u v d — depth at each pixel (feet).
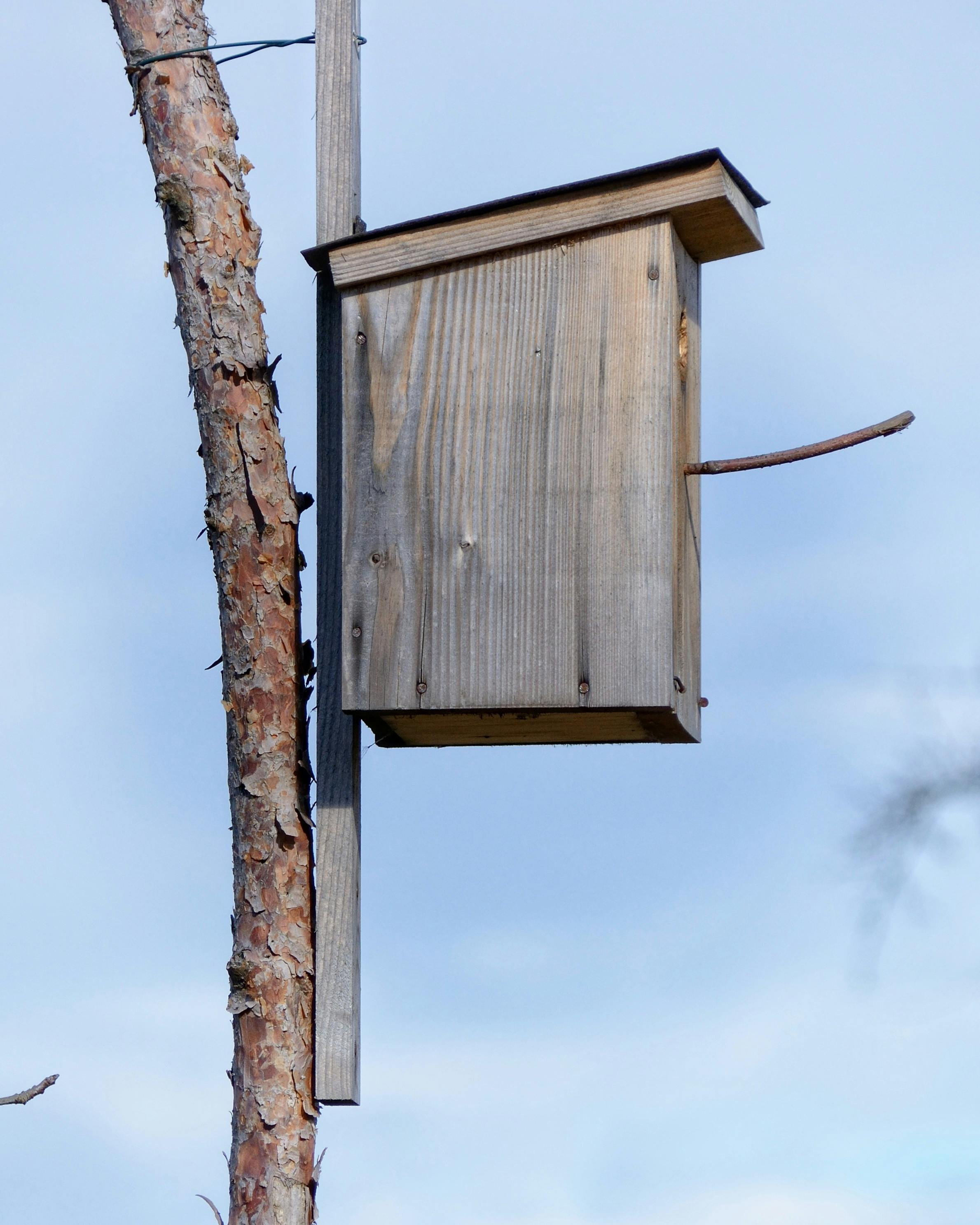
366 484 21.29
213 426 21.62
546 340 21.12
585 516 20.68
